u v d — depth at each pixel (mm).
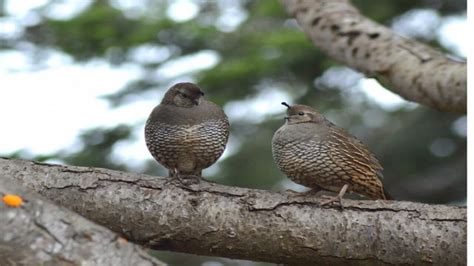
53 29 17188
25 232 6113
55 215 6211
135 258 6098
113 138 16828
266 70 17422
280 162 9961
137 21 17484
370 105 20484
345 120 20344
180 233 8469
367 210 8453
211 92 17719
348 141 9898
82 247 6098
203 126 10023
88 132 16828
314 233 8391
